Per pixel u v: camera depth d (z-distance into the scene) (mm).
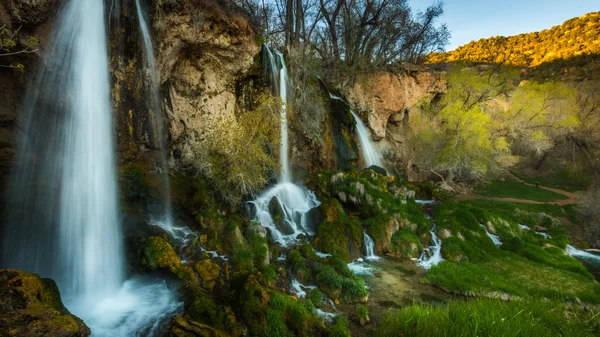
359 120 27609
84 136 9633
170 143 13164
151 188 11445
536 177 34625
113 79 10438
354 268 11969
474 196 26328
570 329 6434
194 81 14055
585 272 12633
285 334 7199
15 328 4730
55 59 9000
